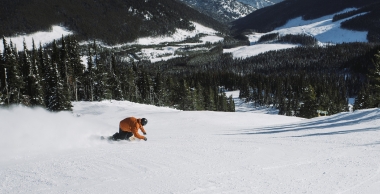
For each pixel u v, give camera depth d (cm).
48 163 485
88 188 364
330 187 373
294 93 10369
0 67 3541
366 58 14888
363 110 1400
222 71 16638
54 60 4634
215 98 8312
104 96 4816
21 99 3528
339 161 513
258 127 1409
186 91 6806
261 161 525
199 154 581
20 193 348
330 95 7738
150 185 377
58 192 350
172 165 484
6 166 468
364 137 752
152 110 2980
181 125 1672
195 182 393
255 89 12219
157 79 6656
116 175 421
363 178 408
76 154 564
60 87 3253
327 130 969
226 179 409
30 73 3775
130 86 6316
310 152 601
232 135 991
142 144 715
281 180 405
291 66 17675
